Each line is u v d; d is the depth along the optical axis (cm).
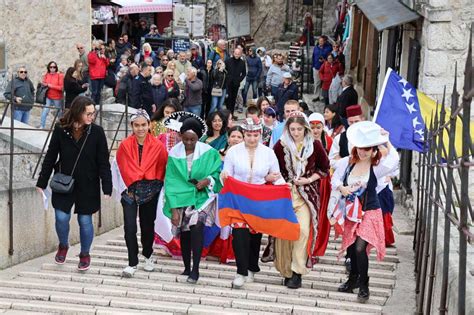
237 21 3697
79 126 933
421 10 1338
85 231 956
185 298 873
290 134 914
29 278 948
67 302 862
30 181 1048
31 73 2123
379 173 859
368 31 2158
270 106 1211
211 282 930
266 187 895
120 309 842
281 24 3747
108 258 1037
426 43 1317
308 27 3092
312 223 916
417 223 1062
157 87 1900
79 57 2184
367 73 2128
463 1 1281
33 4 2109
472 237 503
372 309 857
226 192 908
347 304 870
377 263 1027
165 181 932
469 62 532
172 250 1028
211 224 943
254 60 2609
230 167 910
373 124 852
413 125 1085
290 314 844
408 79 1470
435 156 850
